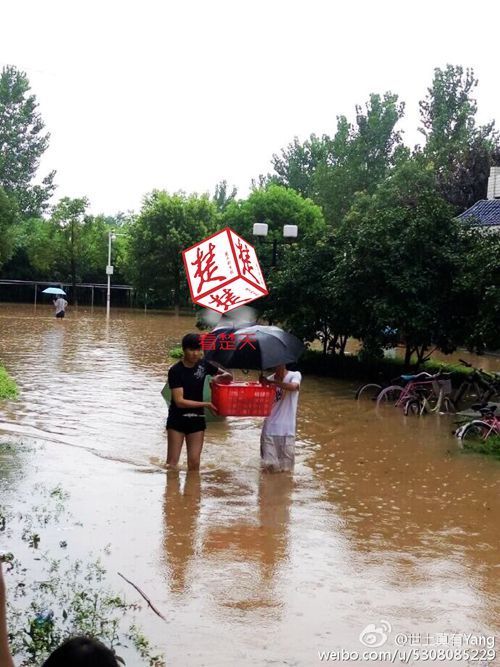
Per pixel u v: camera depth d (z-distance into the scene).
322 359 20.67
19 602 5.16
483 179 37.16
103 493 7.93
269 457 9.30
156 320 40.88
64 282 58.53
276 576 5.89
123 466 9.12
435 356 26.81
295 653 4.68
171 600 5.36
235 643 4.76
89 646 2.74
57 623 4.88
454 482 9.08
